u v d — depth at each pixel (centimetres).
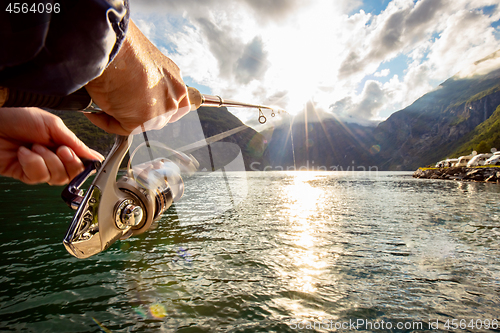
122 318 373
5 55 29
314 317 386
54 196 1727
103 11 35
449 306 423
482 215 1352
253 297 441
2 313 379
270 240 805
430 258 662
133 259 611
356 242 803
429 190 3009
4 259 592
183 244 741
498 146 11962
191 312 392
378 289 480
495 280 526
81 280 491
